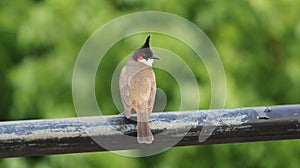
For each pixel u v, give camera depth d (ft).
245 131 18.25
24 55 43.27
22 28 41.14
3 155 17.67
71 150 17.84
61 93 40.88
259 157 44.14
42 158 40.75
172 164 42.37
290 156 44.39
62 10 40.83
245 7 43.09
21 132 17.56
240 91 42.47
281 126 18.34
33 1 43.42
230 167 43.75
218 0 42.47
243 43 43.83
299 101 45.34
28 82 40.78
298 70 44.88
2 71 44.09
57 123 17.69
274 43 44.88
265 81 45.19
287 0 44.21
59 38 40.86
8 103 44.27
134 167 40.83
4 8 43.01
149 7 41.37
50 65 40.65
